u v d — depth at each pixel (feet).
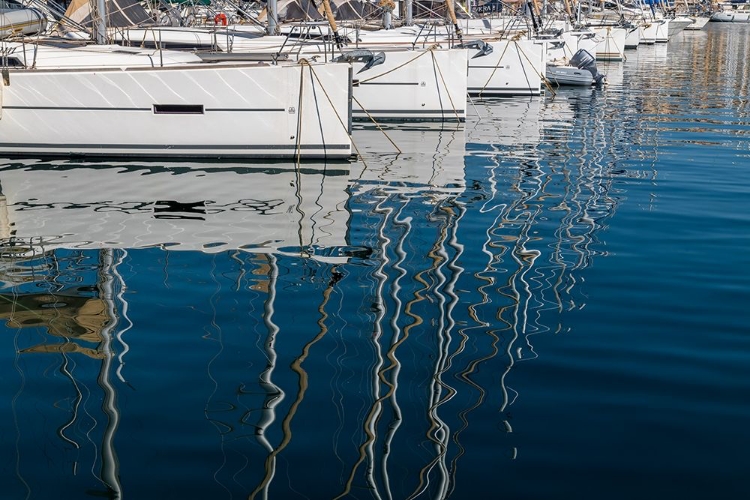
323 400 18.12
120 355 20.56
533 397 18.29
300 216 34.06
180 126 44.70
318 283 25.96
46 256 28.55
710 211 35.68
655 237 31.48
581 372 19.60
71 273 26.84
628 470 15.38
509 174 43.21
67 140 44.86
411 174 42.88
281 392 18.51
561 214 34.91
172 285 25.72
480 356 20.52
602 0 155.22
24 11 49.24
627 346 21.18
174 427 16.97
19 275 26.66
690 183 41.57
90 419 17.29
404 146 51.57
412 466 15.46
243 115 44.78
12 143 45.09
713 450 16.08
